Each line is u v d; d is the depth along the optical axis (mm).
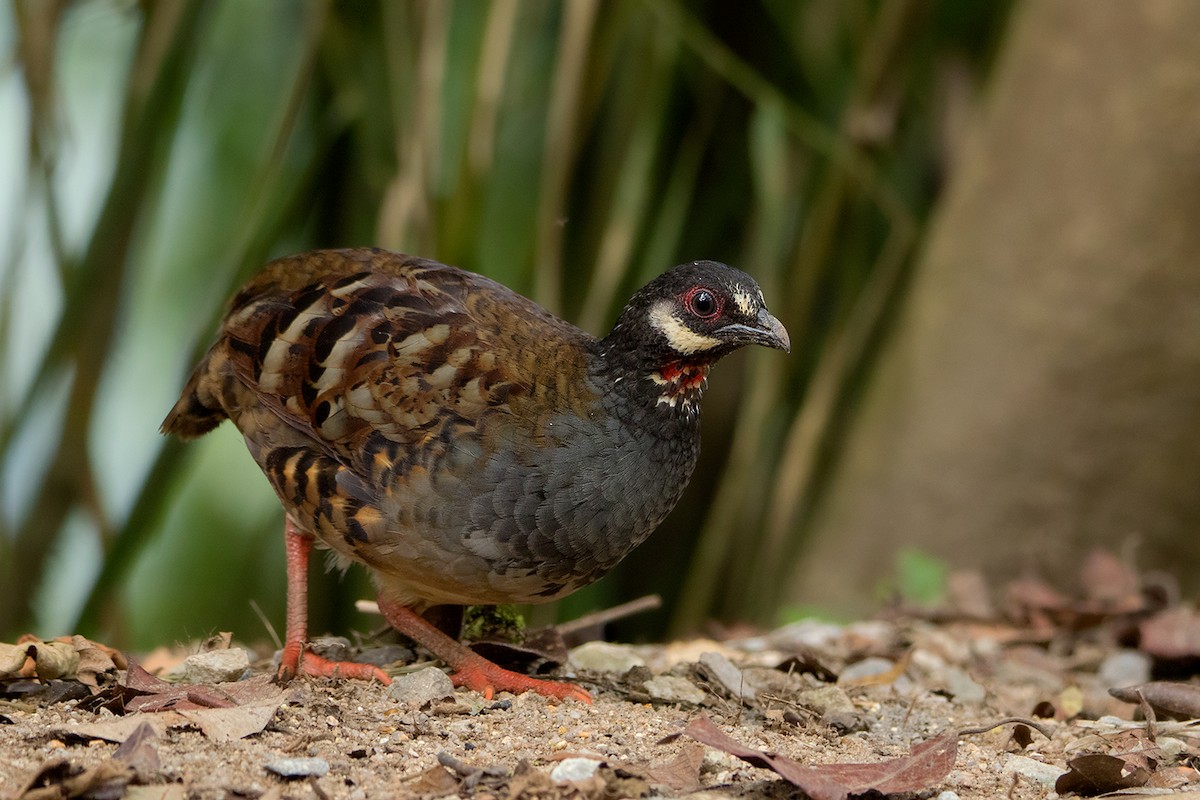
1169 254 10891
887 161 13211
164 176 11461
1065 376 11234
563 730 6797
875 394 12250
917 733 7555
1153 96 10797
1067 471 11383
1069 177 11172
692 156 12938
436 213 11125
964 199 11805
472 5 12414
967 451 11555
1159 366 11078
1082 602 10258
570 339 7688
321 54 12508
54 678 7059
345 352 7402
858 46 12641
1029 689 8883
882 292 12453
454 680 7699
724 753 6465
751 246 13422
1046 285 11266
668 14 12016
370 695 7305
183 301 15664
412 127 11141
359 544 7438
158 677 7617
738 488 12141
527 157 13188
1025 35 11523
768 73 13344
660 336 7477
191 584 15789
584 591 13555
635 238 12719
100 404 11773
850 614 11883
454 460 7172
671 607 13922
